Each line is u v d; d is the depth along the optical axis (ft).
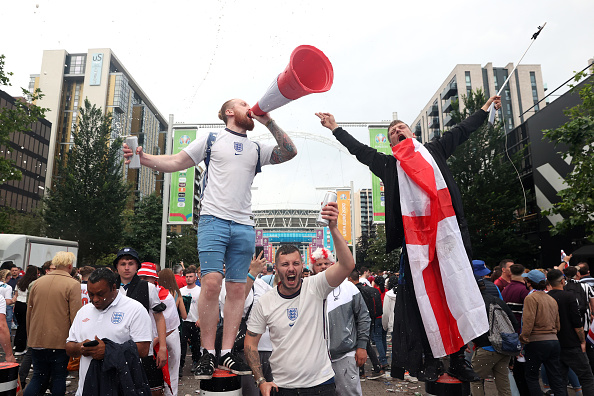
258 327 9.72
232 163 9.02
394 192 8.54
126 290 14.26
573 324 18.79
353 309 14.83
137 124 280.72
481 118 9.36
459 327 7.56
